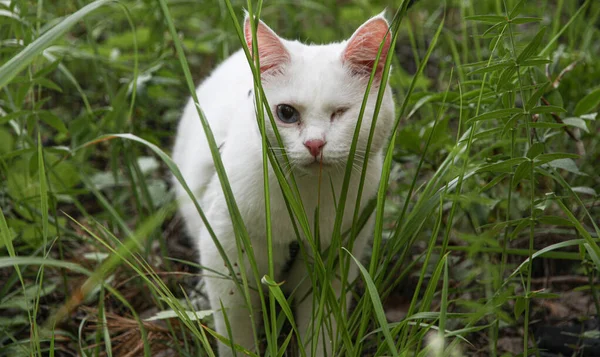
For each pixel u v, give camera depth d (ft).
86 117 3.69
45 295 3.42
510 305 3.45
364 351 3.25
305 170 2.98
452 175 3.08
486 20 2.87
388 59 2.73
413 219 2.94
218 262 3.17
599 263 2.71
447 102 3.43
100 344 3.27
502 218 3.54
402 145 3.55
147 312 3.50
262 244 3.14
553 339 3.34
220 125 3.36
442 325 2.61
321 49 3.08
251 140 3.07
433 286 2.81
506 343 3.35
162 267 3.74
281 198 3.05
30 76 3.50
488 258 3.41
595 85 3.94
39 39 2.56
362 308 2.91
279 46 2.99
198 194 3.41
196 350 3.19
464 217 3.61
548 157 2.82
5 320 3.36
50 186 3.53
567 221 2.82
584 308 3.47
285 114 3.01
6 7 3.56
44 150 3.41
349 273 3.23
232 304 3.20
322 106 2.97
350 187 3.07
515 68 2.85
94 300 3.51
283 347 2.77
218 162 2.74
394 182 3.93
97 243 3.63
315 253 2.78
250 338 3.29
